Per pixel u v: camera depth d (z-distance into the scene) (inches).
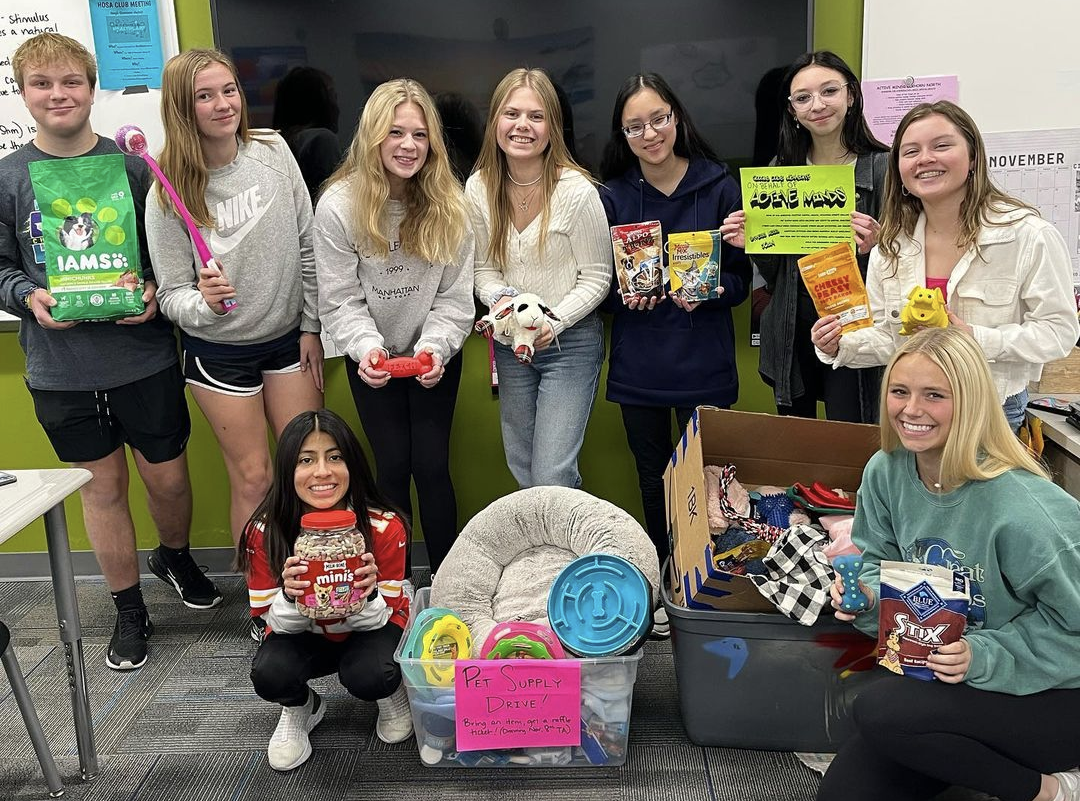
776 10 94.4
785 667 70.8
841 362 79.5
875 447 77.9
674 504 78.7
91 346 89.2
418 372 84.8
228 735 79.9
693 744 75.8
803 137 86.4
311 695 78.0
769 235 82.8
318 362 96.5
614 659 69.7
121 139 80.7
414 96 83.1
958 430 57.4
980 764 55.7
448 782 72.4
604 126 99.3
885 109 97.1
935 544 60.9
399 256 87.7
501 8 96.7
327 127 100.4
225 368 91.3
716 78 96.9
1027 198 97.8
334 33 98.0
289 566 66.8
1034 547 55.0
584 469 112.3
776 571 67.1
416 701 71.9
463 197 89.4
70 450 91.7
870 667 69.4
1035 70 94.5
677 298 87.5
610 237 91.0
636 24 96.3
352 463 72.5
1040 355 70.4
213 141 85.4
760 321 95.2
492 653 71.4
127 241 85.4
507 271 92.1
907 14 94.4
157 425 93.8
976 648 55.4
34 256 88.4
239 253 87.2
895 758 57.8
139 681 89.6
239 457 94.7
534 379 94.2
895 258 76.3
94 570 116.3
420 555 114.6
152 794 72.1
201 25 100.6
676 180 90.5
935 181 71.3
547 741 71.3
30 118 102.5
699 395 91.2
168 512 100.4
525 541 85.0
